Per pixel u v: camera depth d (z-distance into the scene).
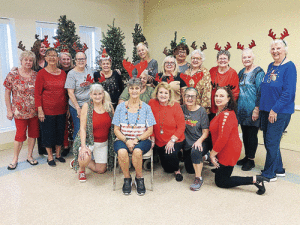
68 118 3.96
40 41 3.78
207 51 5.18
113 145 3.05
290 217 2.32
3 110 4.39
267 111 3.00
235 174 3.27
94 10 5.39
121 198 2.67
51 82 3.33
